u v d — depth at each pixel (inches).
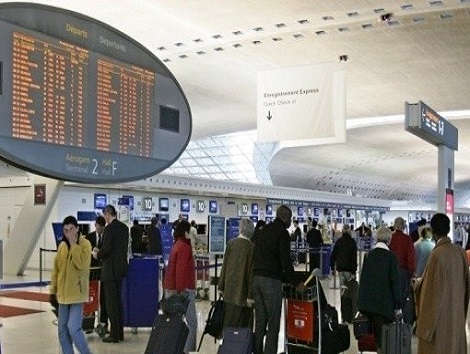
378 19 570.3
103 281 308.8
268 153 1673.2
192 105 1011.9
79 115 186.4
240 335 231.6
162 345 210.8
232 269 266.1
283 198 1397.6
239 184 1186.0
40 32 173.6
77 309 244.1
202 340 287.4
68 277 240.8
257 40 645.3
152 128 217.0
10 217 797.9
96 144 193.0
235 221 516.7
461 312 204.7
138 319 332.5
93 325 337.4
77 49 186.9
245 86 872.9
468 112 1182.3
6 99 162.1
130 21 575.2
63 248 243.4
